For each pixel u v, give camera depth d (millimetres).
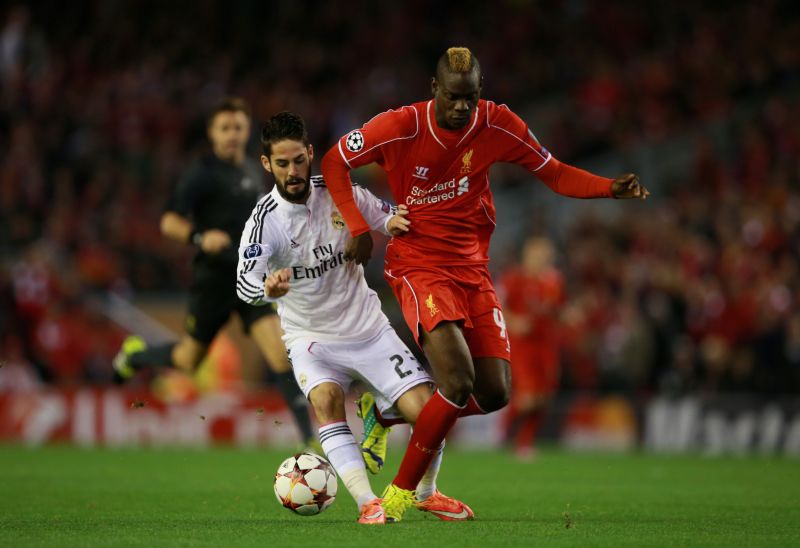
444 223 22203
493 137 22062
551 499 28031
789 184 68875
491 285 22922
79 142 75312
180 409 52594
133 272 63875
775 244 61688
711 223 65062
